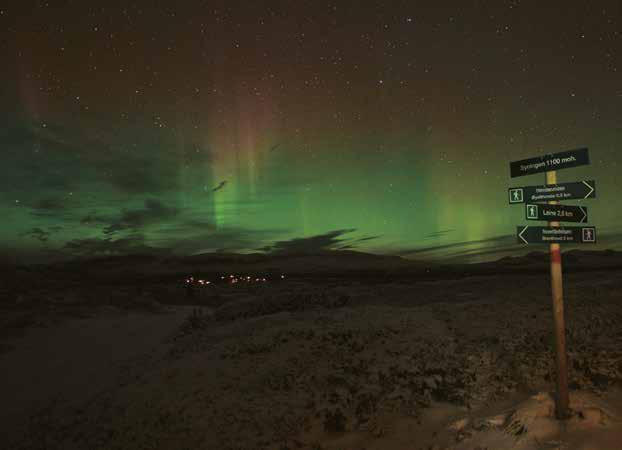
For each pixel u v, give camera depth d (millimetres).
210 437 7594
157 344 19312
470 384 8203
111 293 43406
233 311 19797
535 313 13383
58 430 9797
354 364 9977
